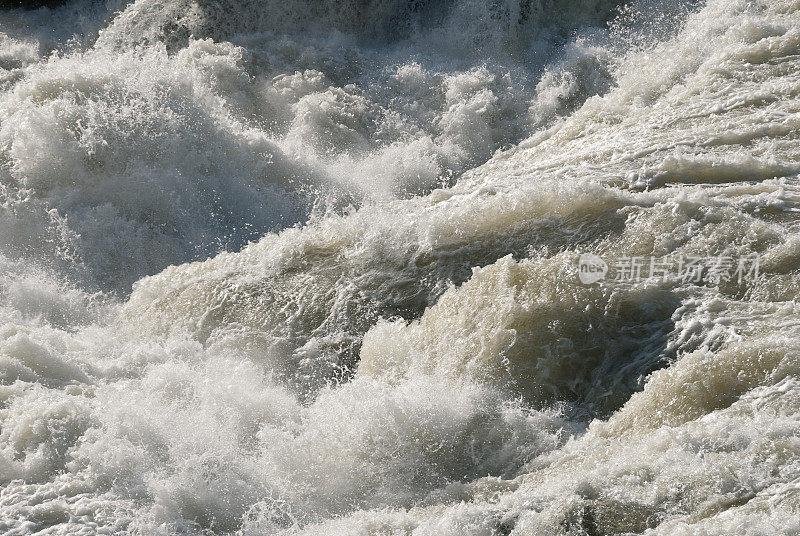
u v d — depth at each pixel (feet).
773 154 58.75
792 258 46.85
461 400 43.42
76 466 39.50
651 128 68.95
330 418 43.80
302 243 60.23
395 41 115.55
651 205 53.83
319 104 95.50
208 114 83.56
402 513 36.32
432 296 54.54
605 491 33.30
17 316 60.59
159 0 111.34
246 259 60.49
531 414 43.01
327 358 52.80
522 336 45.88
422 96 102.17
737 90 71.56
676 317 45.19
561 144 81.30
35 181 72.95
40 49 110.32
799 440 33.24
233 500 38.60
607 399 43.52
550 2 112.78
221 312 56.29
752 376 38.81
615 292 46.78
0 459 39.40
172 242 74.79
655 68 86.69
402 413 42.29
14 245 70.44
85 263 70.28
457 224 56.65
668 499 32.14
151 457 40.45
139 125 77.92
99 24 115.65
